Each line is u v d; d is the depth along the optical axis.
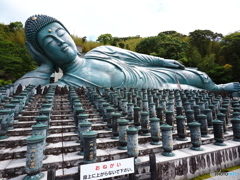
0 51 19.77
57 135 4.98
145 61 16.52
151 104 7.14
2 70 21.34
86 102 8.62
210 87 17.62
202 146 5.32
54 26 12.00
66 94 9.68
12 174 3.42
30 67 21.52
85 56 14.52
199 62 31.41
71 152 4.35
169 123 5.97
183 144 5.16
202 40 35.69
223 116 6.61
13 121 5.31
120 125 4.66
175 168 4.10
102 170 2.79
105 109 6.50
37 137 3.20
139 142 5.12
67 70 13.12
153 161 3.09
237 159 5.20
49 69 12.68
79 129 4.34
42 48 12.16
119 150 4.49
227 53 32.09
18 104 5.93
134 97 8.89
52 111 6.77
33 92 9.35
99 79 12.82
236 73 25.58
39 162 3.18
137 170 3.74
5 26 32.12
